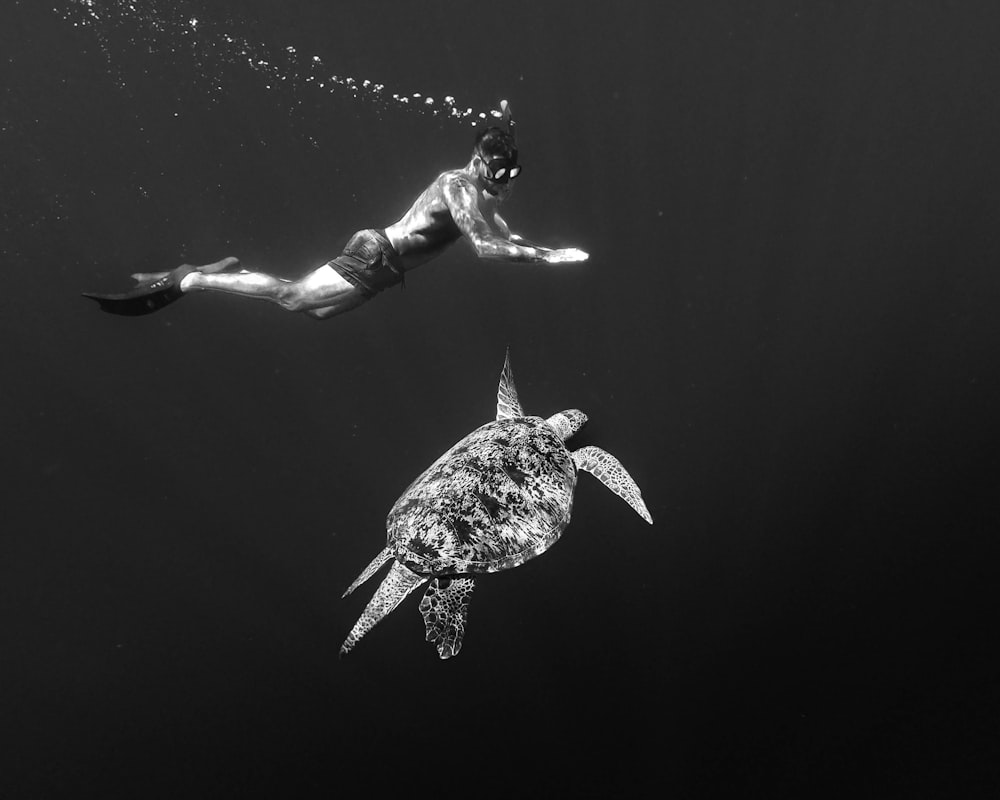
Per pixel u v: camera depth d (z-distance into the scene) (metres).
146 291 4.27
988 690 3.70
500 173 3.79
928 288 6.16
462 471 3.79
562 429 4.38
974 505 4.55
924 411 5.18
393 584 3.66
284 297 4.20
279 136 8.74
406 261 4.18
